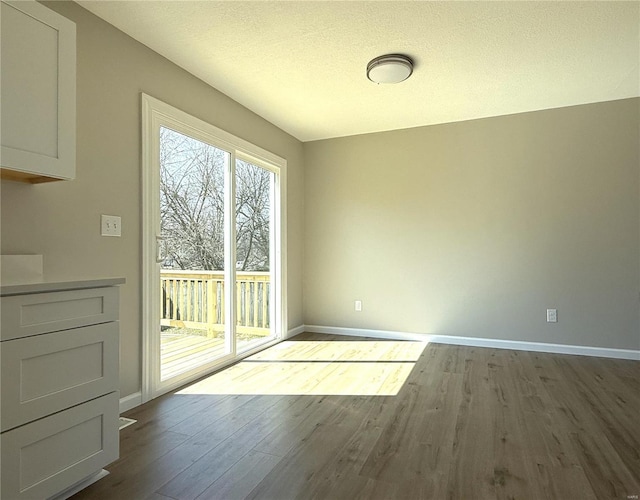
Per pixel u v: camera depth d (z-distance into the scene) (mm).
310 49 2662
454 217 4180
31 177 1808
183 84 2926
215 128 3230
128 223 2465
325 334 4648
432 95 3473
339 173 4676
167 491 1569
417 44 2600
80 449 1507
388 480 1651
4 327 1282
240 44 2592
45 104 1655
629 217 3561
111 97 2365
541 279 3852
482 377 3039
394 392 2715
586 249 3695
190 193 3031
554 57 2787
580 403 2500
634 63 2887
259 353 3760
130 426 2178
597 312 3662
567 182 3758
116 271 2381
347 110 3816
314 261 4797
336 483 1629
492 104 3695
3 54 1511
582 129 3705
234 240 3473
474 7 2205
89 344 1552
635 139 3541
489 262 4039
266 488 1593
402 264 4391
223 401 2555
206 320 3221
